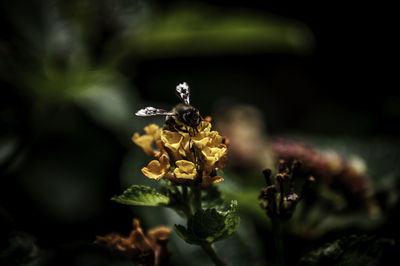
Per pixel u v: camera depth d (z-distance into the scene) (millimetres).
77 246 293
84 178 402
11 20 432
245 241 329
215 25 437
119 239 255
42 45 441
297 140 333
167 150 242
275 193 250
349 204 326
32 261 275
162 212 331
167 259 259
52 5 452
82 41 458
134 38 456
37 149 407
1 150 387
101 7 456
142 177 358
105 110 433
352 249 250
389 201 331
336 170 320
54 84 427
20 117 409
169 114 277
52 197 388
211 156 235
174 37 454
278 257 257
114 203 348
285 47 474
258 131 399
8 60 421
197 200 246
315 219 328
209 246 243
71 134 422
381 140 396
